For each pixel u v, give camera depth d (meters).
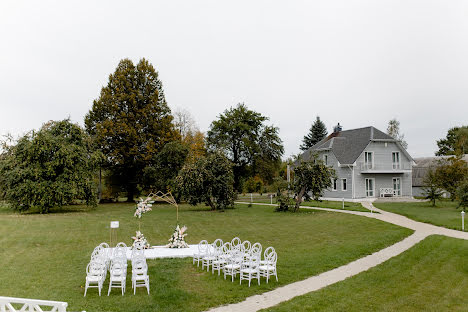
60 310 5.12
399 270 9.87
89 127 40.19
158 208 31.39
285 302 7.39
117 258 8.60
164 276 9.62
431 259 11.05
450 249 12.31
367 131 37.97
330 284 8.68
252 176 49.72
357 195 35.59
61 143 28.08
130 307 7.23
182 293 8.09
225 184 27.84
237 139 45.84
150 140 38.03
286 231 17.09
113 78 39.12
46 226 19.22
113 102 38.06
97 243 14.40
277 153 46.78
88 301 7.57
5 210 29.62
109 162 38.00
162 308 7.18
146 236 16.25
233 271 9.58
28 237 15.68
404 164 38.50
